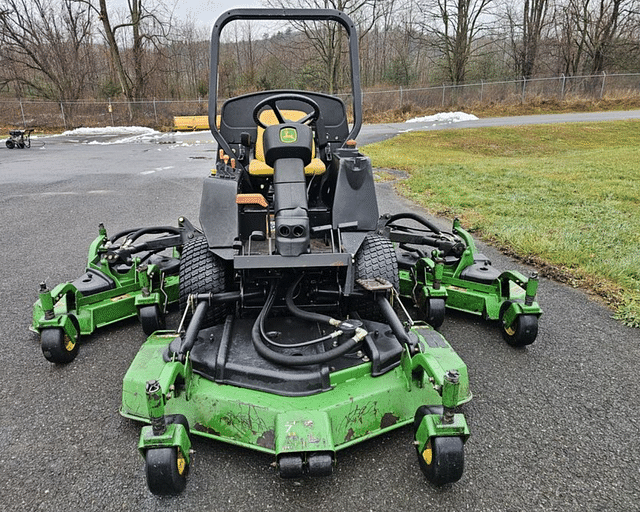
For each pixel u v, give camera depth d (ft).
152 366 9.33
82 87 112.88
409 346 8.87
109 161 47.80
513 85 105.60
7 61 108.17
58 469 8.44
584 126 71.61
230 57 141.38
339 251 10.45
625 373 11.41
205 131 86.48
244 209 11.10
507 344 12.60
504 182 33.96
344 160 11.08
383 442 9.01
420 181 34.63
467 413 9.87
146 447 7.11
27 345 12.55
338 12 12.75
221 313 11.35
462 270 14.02
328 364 9.11
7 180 37.27
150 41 109.09
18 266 18.30
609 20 113.91
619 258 18.07
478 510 7.60
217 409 8.56
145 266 12.37
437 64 122.31
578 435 9.30
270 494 7.89
